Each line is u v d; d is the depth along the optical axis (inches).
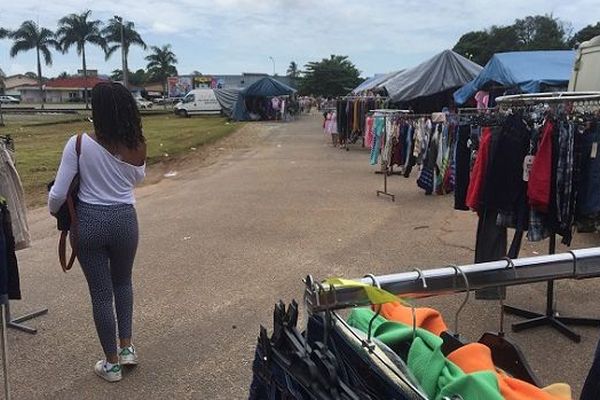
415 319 76.0
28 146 838.5
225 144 902.4
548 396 63.9
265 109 1657.2
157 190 474.9
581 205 179.0
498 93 617.0
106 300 153.9
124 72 2960.1
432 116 398.3
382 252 275.0
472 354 69.0
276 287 227.3
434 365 66.5
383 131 430.3
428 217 350.0
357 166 605.3
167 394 150.5
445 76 742.5
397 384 63.2
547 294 190.9
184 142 906.7
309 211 372.8
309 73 3656.5
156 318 198.2
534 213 181.6
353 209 377.4
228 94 1861.5
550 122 175.0
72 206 145.3
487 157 187.3
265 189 463.8
